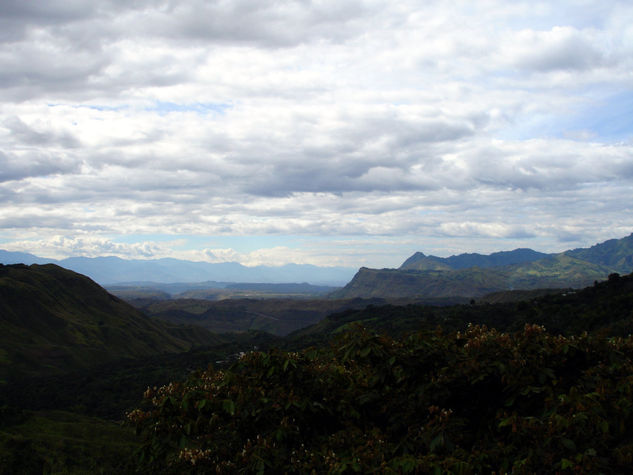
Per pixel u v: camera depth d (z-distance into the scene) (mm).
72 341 138500
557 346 5246
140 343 158250
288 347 101375
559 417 4152
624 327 37062
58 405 74188
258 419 4895
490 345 5340
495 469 4289
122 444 46188
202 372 6086
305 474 4391
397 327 80688
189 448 4730
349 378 5684
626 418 4203
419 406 5113
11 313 137500
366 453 4398
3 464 30797
